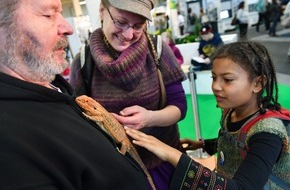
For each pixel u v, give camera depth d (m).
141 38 0.93
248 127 0.80
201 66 3.37
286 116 0.81
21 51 0.51
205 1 4.98
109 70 0.86
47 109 0.52
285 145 0.74
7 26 0.48
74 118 0.57
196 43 4.46
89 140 0.54
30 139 0.43
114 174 0.56
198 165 0.68
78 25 2.61
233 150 0.86
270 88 0.85
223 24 4.85
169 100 1.04
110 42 0.91
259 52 0.82
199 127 2.38
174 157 0.69
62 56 0.60
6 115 0.44
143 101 0.94
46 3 0.52
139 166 0.70
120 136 0.72
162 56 1.00
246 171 0.67
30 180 0.40
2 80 0.46
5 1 0.47
